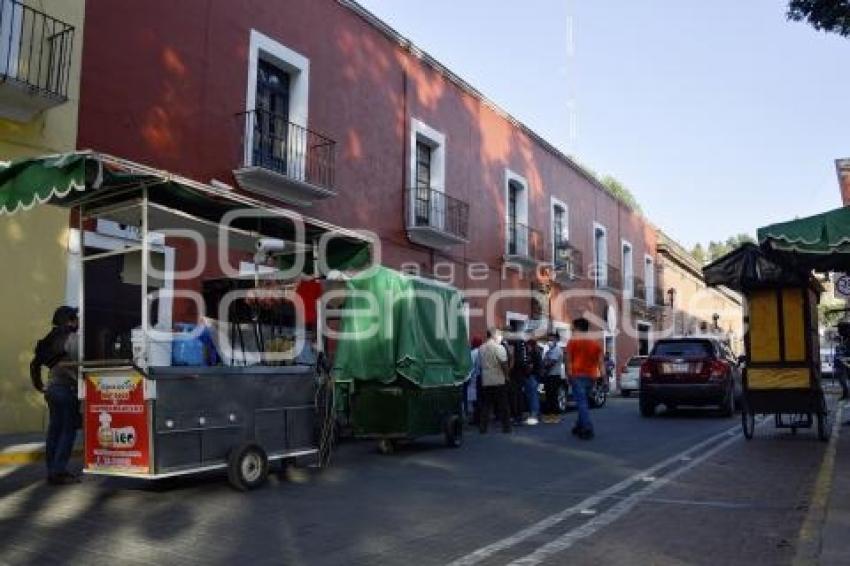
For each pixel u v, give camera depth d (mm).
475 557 5461
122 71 12641
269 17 15523
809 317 11992
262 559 5371
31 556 5348
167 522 6438
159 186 7598
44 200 7117
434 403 11367
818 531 6023
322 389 9445
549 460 10195
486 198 23938
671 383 16594
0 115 10969
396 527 6344
